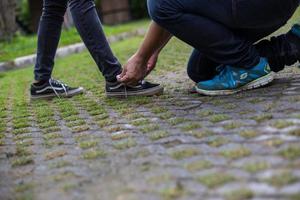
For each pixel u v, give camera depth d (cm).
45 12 325
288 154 155
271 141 170
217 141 181
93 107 287
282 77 285
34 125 264
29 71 584
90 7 294
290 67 318
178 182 149
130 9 1423
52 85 338
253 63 257
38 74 336
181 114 235
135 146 193
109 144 203
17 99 366
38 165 191
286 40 264
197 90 273
